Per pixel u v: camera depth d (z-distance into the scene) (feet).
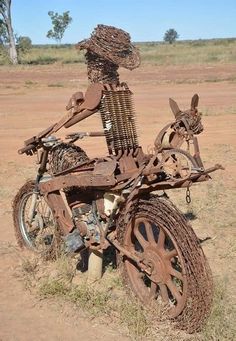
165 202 13.75
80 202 16.05
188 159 13.21
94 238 15.46
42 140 16.85
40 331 14.01
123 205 14.65
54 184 16.24
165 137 14.01
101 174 14.43
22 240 19.17
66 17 250.98
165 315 13.94
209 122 45.75
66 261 17.21
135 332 13.58
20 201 18.88
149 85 76.13
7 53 152.05
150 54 144.25
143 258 14.46
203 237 20.11
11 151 35.78
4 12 135.44
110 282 16.33
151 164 13.92
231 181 27.50
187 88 71.67
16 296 15.93
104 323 14.23
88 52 14.89
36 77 91.81
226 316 14.08
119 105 14.76
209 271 13.15
